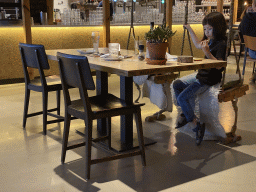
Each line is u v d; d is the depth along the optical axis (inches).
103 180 79.2
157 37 85.3
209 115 103.0
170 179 80.0
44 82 109.0
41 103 154.5
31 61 110.3
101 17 219.9
